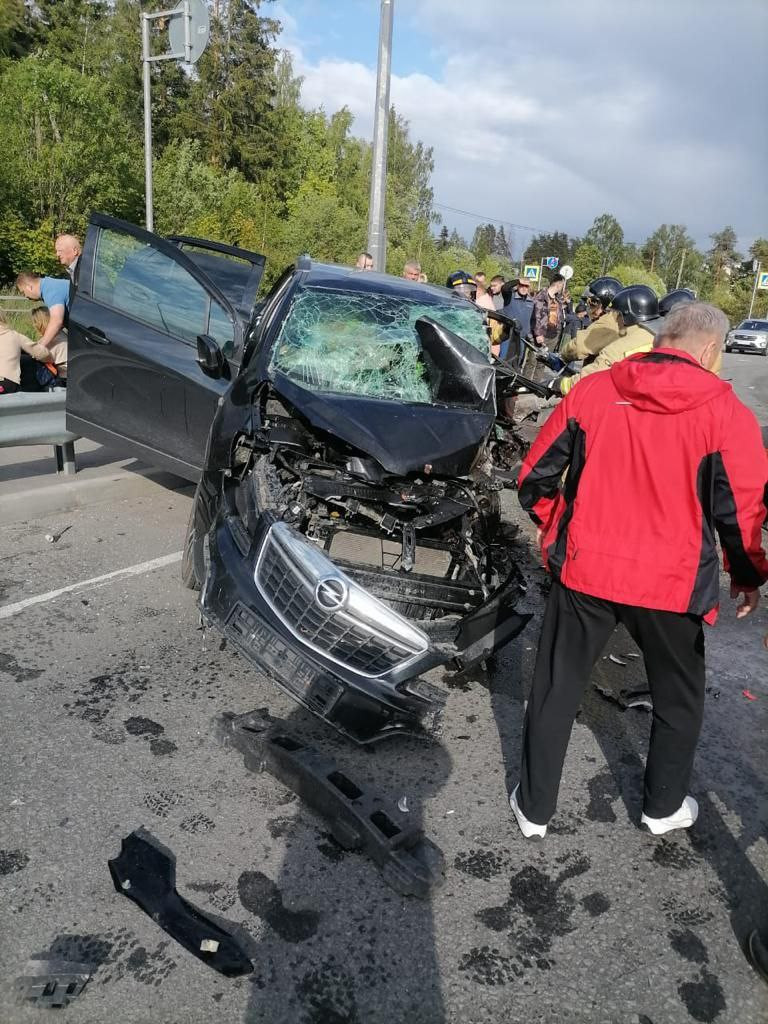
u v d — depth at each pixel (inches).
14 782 108.2
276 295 187.5
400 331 180.4
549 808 105.4
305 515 131.0
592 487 96.5
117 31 1700.3
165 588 174.7
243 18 1815.9
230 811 106.4
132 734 121.4
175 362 199.2
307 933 88.2
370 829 99.9
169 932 86.1
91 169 821.2
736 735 138.7
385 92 375.9
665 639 98.2
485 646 131.3
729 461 90.0
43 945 83.4
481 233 3595.0
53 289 251.0
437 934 90.0
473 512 142.6
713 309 95.7
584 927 93.4
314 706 116.4
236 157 1809.8
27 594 166.9
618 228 3376.0
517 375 185.5
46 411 217.3
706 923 95.7
